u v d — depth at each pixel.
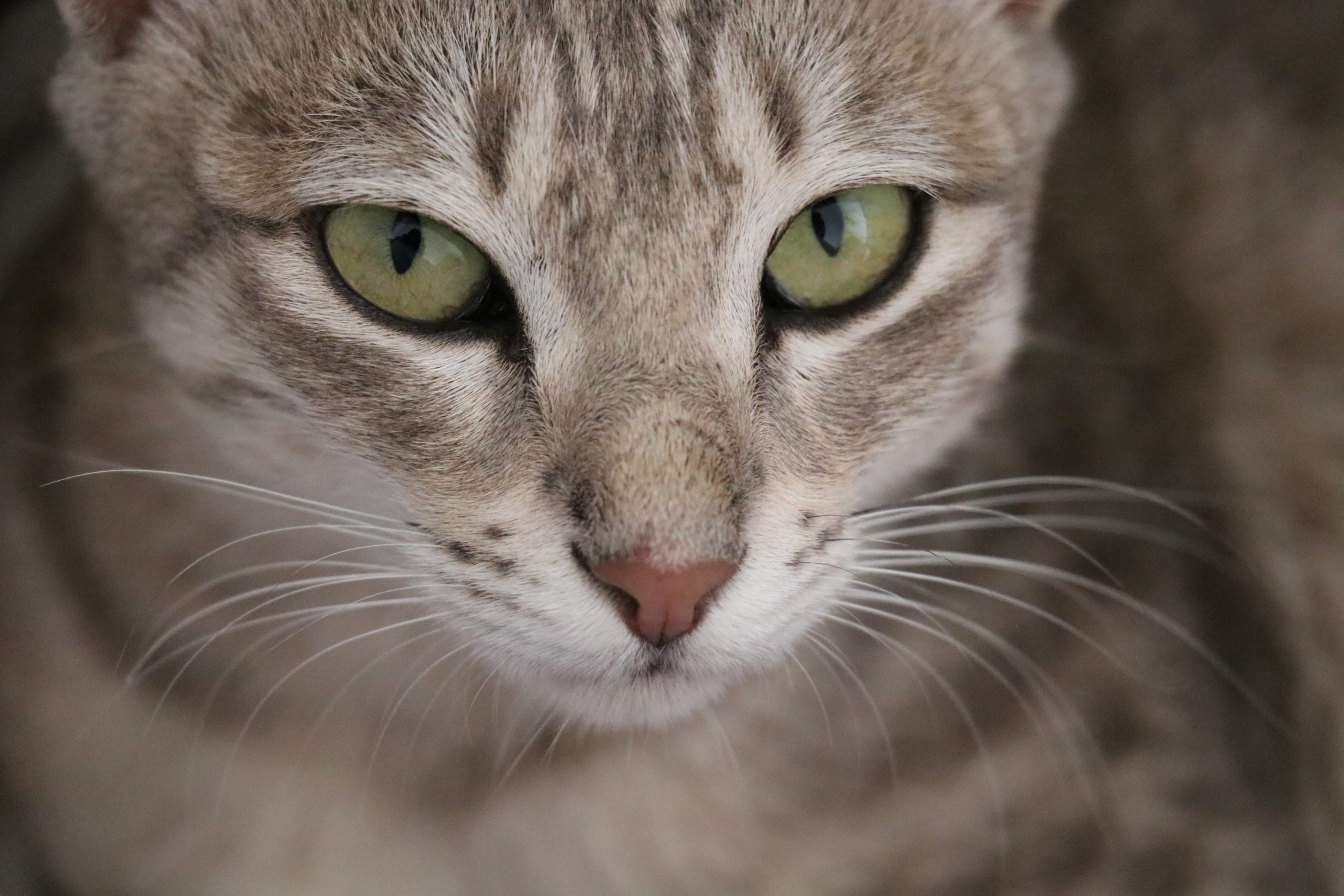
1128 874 0.36
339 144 0.30
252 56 0.31
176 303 0.32
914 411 0.33
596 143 0.30
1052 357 0.37
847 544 0.32
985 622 0.36
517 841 0.36
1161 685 0.36
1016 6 0.33
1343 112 0.38
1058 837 0.36
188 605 0.34
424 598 0.31
